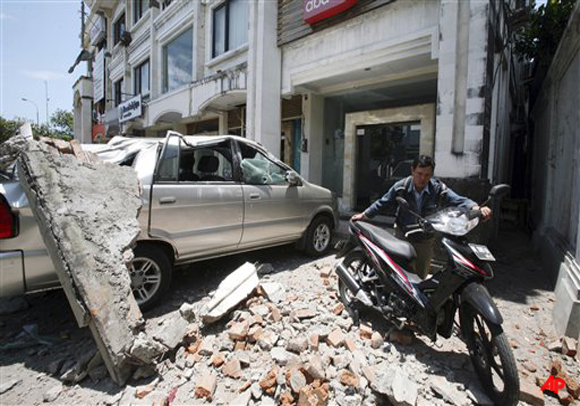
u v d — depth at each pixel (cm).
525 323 309
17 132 289
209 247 368
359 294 292
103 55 1909
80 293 230
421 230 276
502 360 196
